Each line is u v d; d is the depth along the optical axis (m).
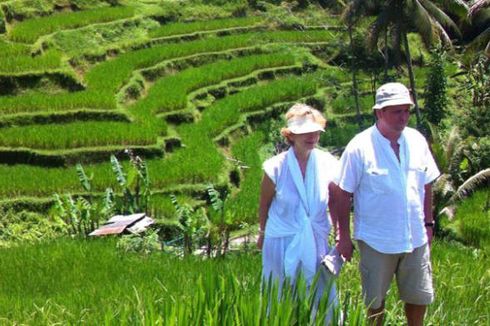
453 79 38.00
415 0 29.27
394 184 6.66
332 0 45.72
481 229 20.16
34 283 10.84
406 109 6.62
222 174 25.83
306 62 38.38
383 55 33.84
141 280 10.29
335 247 6.80
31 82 31.73
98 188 23.89
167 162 26.45
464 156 21.44
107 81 32.59
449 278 9.45
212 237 15.10
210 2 44.56
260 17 43.59
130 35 38.66
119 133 27.20
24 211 22.78
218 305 5.56
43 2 39.19
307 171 6.77
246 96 34.00
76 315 7.93
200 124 30.89
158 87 33.41
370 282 6.84
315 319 5.66
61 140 26.44
